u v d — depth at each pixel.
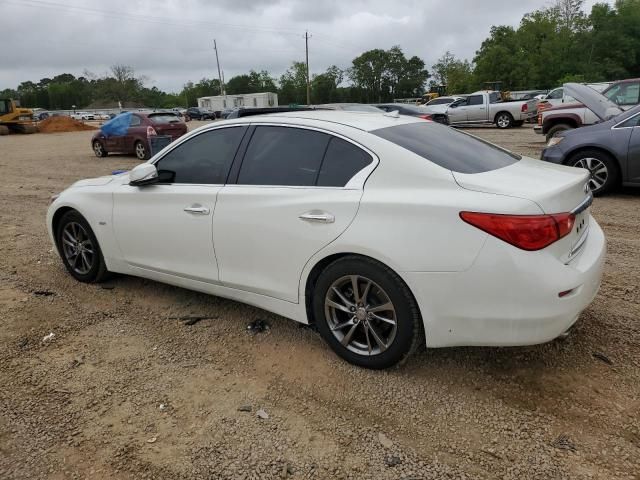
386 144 3.04
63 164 15.09
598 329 3.56
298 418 2.80
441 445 2.55
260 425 2.75
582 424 2.65
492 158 3.35
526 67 57.88
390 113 3.85
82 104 120.00
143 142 15.66
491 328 2.70
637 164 7.32
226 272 3.65
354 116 3.57
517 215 2.59
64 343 3.70
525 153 12.70
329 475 2.39
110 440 2.67
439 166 2.90
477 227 2.64
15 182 11.66
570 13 63.28
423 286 2.77
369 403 2.89
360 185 3.03
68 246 4.86
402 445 2.57
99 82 104.94
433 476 2.36
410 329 2.90
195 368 3.32
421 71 109.12
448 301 2.74
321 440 2.62
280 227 3.26
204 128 3.87
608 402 2.80
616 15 60.41
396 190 2.91
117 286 4.75
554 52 59.53
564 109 13.59
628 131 7.36
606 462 2.39
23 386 3.17
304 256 3.18
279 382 3.13
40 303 4.40
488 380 3.05
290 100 100.56
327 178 3.18
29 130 35.28
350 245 2.95
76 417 2.86
